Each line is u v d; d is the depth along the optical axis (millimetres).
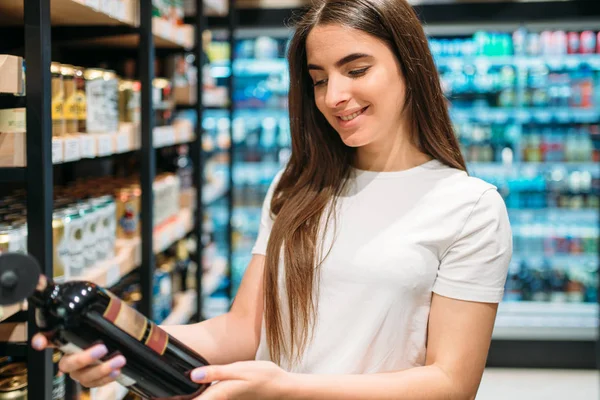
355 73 1409
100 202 2170
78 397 1907
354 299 1467
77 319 1098
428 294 1471
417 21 1470
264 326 1562
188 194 3461
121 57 2869
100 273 2016
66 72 1908
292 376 1271
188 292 3439
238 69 4930
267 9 4195
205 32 3664
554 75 4727
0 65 1492
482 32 4645
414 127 1540
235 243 5133
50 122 1551
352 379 1313
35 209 1522
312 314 1500
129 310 1171
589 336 4320
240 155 5125
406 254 1446
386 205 1512
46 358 1554
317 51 1415
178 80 3379
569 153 4734
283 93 4996
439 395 1347
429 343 1462
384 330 1459
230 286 4223
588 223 5008
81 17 2113
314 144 1588
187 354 1234
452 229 1453
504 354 4359
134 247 2396
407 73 1468
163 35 2623
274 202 1641
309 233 1509
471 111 4703
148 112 2383
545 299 4836
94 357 1087
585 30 4590
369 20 1388
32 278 983
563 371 4309
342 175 1593
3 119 1524
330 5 1408
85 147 1894
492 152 4840
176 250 3363
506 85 4746
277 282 1513
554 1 4098
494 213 1454
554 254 4855
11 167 1521
